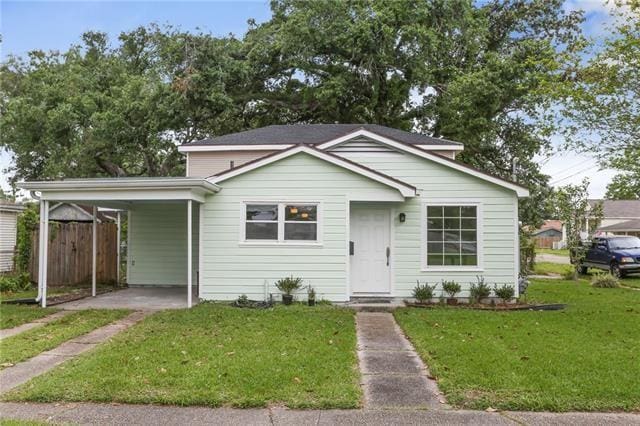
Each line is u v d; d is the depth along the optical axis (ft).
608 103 32.91
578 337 23.67
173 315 29.35
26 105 69.21
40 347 22.13
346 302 34.65
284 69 74.79
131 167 85.15
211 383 16.52
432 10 68.39
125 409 14.80
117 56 85.15
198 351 20.63
